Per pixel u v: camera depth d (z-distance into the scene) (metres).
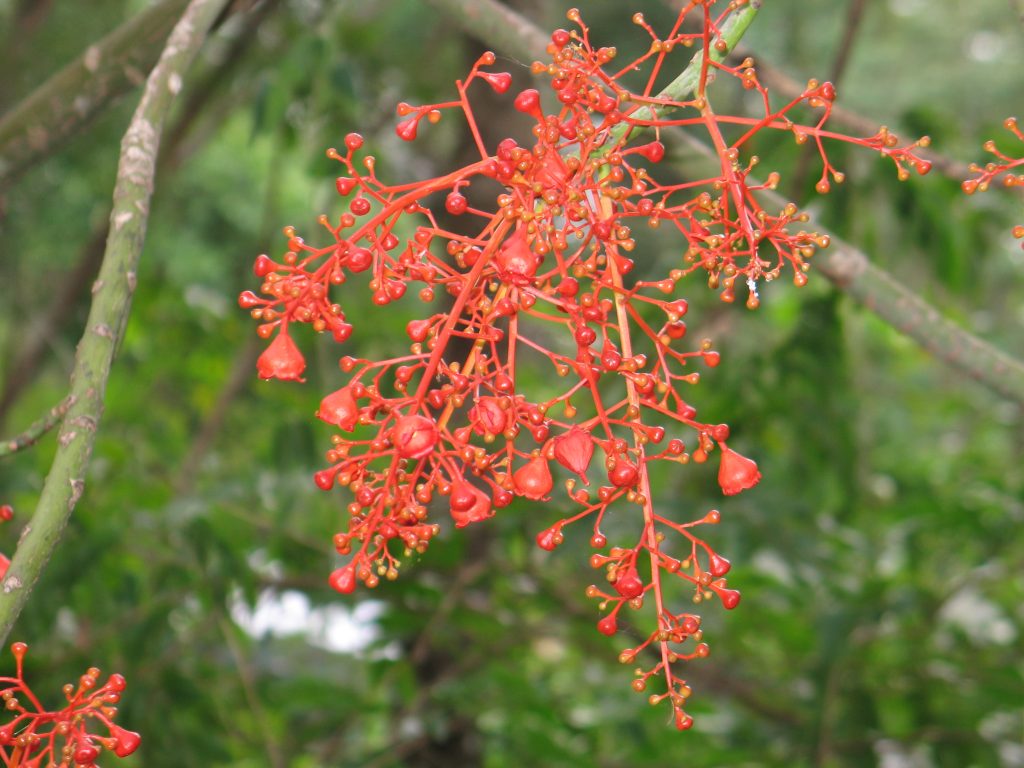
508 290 1.23
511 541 3.38
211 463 4.12
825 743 3.08
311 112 3.37
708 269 1.22
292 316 1.21
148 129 1.36
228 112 5.55
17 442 1.22
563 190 1.19
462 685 3.25
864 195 3.28
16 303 5.30
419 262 1.23
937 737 3.28
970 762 3.26
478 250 1.24
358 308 4.62
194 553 3.15
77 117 2.17
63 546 3.06
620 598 1.21
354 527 1.18
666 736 3.53
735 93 3.15
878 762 3.25
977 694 3.39
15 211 4.94
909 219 3.26
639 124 1.25
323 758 3.36
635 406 1.21
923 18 12.48
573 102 1.20
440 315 1.24
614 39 5.86
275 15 4.30
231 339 4.49
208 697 3.12
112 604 3.16
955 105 11.60
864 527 4.21
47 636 3.15
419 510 1.17
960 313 3.61
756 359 3.56
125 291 1.26
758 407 3.57
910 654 3.45
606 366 1.18
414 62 5.58
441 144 5.75
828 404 3.59
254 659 3.74
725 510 3.03
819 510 3.60
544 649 4.80
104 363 1.22
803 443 3.64
